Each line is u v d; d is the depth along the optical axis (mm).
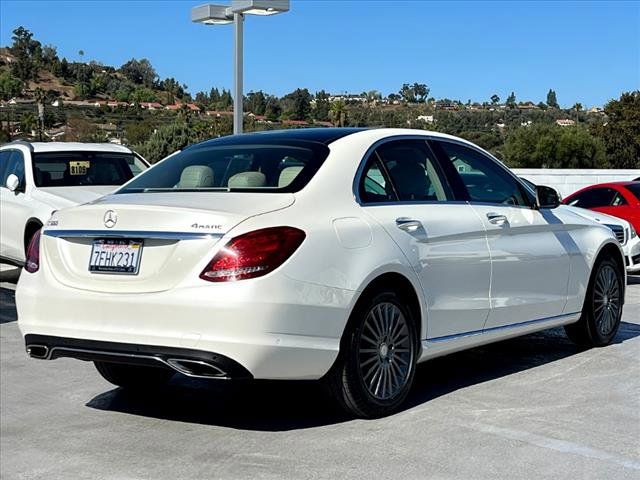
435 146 6223
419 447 4852
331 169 5387
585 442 4930
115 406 5820
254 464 4641
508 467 4543
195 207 4934
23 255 10508
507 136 58625
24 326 5293
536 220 6680
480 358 7137
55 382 6449
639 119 59594
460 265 5852
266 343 4668
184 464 4680
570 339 7516
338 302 4953
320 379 5188
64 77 169000
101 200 5547
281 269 4742
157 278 4848
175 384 6395
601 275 7418
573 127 55969
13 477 4543
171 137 48844
